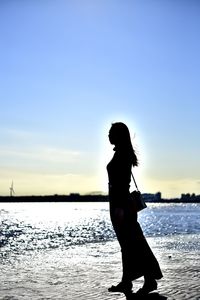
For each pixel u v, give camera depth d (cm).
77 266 1030
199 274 836
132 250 631
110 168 632
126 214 629
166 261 1096
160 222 6638
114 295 621
